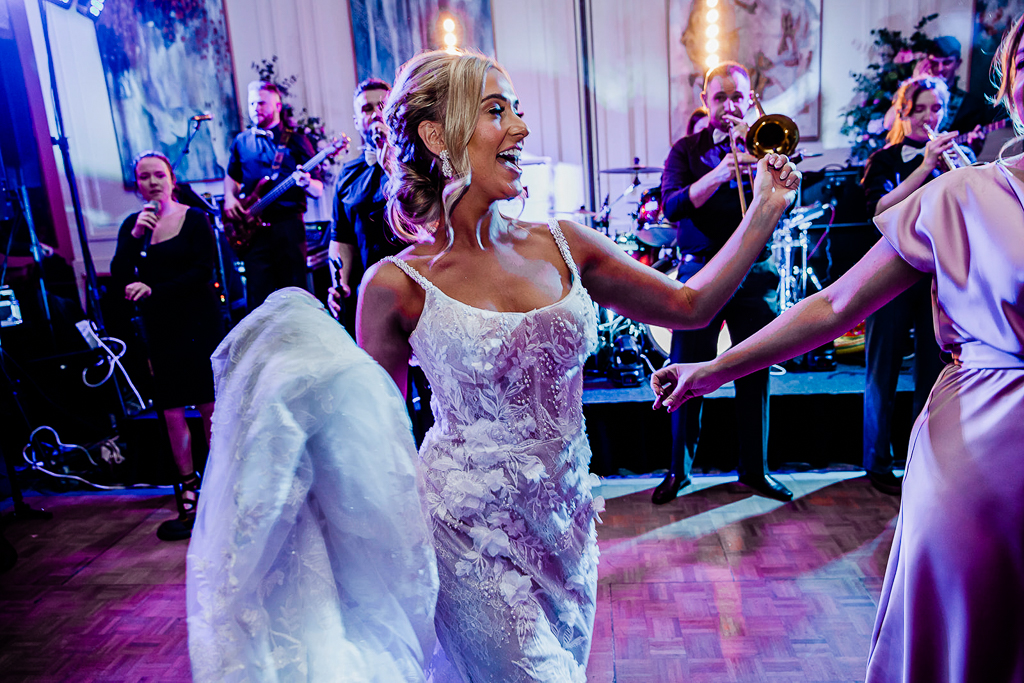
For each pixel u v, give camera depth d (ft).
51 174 17.02
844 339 16.21
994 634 3.51
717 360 4.72
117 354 14.85
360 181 9.12
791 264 15.20
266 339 3.11
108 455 12.67
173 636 7.68
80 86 17.52
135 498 11.83
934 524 3.60
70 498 12.00
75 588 8.87
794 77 17.39
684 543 8.85
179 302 10.00
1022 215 3.40
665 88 17.79
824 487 10.22
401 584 3.04
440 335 4.05
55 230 17.15
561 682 3.68
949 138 8.54
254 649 2.69
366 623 2.96
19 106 16.46
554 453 4.09
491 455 3.98
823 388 11.77
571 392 4.22
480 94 4.05
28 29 16.61
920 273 4.08
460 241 4.31
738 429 10.11
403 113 4.20
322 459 2.96
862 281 4.25
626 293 4.69
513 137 4.10
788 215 14.12
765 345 4.55
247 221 13.37
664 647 6.83
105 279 16.69
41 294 14.75
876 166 10.09
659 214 14.64
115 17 17.54
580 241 4.63
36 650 7.56
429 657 3.15
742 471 10.20
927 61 16.63
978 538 3.47
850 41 17.10
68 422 14.08
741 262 4.67
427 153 4.29
